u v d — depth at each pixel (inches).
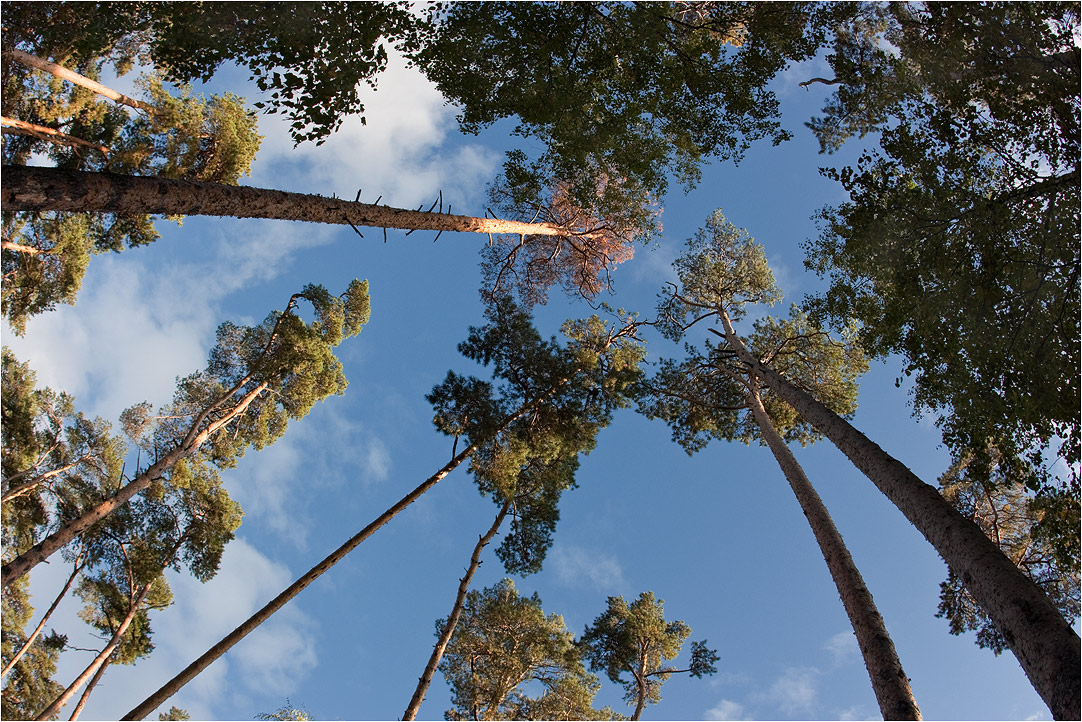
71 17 285.1
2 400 618.2
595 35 355.9
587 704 670.5
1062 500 246.2
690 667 702.5
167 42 237.6
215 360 761.0
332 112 252.7
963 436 279.7
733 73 364.8
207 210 239.1
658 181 390.3
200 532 667.4
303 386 735.7
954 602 409.1
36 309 644.1
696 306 677.9
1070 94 223.5
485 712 618.8
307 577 431.5
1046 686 160.2
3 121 482.3
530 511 540.4
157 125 572.4
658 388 617.3
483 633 639.8
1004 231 246.1
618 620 732.0
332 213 294.8
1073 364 231.6
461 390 498.9
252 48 242.1
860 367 576.7
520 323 519.5
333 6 246.4
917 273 272.2
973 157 253.3
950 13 248.1
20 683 673.6
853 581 293.4
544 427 522.0
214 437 719.1
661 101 369.7
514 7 334.0
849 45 339.3
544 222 590.9
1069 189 227.6
